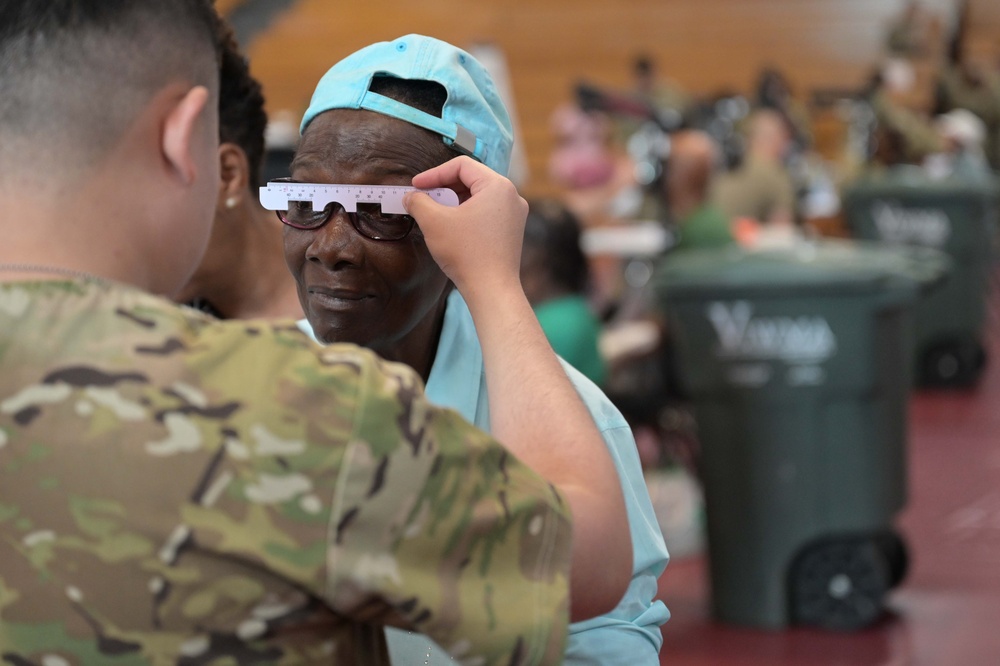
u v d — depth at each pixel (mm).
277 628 1428
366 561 1424
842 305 5441
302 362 1453
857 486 5605
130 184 1508
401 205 1874
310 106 2016
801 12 20641
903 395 5801
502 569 1497
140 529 1387
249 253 2666
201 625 1402
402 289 1924
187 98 1532
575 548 1544
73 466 1396
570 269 5852
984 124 18188
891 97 15453
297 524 1409
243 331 1477
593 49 20484
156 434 1402
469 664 1485
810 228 12453
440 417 1479
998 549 6926
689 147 7695
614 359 6387
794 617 5793
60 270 1473
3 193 1473
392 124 1932
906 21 19656
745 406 5613
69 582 1392
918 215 10883
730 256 5801
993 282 15008
